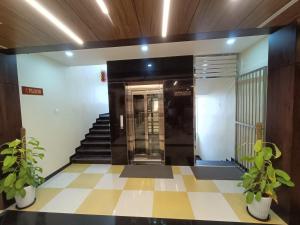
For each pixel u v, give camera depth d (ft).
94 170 13.47
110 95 14.69
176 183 10.93
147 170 13.25
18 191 8.03
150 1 4.75
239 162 13.64
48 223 7.46
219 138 17.08
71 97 15.65
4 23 5.76
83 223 7.42
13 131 8.93
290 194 6.78
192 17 5.72
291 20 6.24
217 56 13.87
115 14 5.39
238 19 5.98
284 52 6.86
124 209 8.32
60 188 10.57
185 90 13.83
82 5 4.83
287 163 6.82
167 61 13.82
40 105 11.55
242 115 13.20
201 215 7.75
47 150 12.10
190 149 14.05
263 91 10.42
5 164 7.64
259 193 6.99
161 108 14.57
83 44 7.89
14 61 9.11
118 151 14.83
